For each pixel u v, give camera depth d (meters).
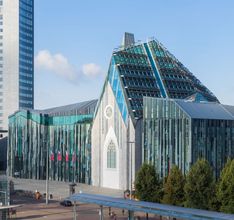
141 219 94.69
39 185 167.88
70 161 180.00
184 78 174.75
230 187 90.00
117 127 155.75
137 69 165.75
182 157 131.50
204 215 63.97
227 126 136.38
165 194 103.25
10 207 93.19
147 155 142.50
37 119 195.25
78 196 85.12
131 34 186.88
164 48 179.25
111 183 158.00
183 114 131.88
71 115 181.12
